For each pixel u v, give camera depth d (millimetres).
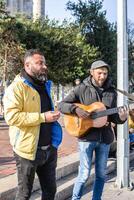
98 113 5145
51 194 4324
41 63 4102
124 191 6754
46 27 25734
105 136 5301
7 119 3988
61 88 25250
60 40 25453
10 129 4125
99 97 5297
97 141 5242
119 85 6836
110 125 5391
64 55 25547
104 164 5383
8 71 18125
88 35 32062
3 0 19500
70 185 6398
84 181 5309
